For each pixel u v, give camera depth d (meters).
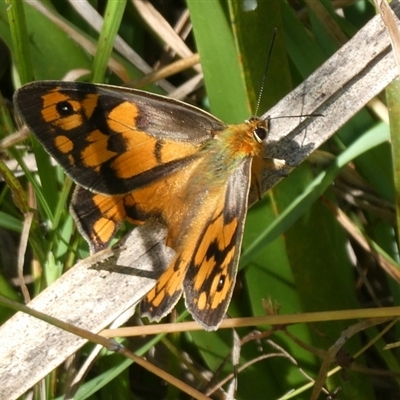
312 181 0.27
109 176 0.27
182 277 0.27
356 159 0.28
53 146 0.26
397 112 0.26
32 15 0.28
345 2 0.29
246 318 0.27
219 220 0.27
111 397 0.28
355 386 0.28
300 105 0.27
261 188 0.27
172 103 0.27
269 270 0.28
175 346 0.28
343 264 0.28
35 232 0.28
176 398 0.28
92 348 0.28
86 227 0.27
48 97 0.26
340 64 0.27
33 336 0.27
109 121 0.27
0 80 0.30
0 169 0.27
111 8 0.27
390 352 0.28
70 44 0.28
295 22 0.28
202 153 0.27
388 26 0.26
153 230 0.27
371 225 0.29
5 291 0.28
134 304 0.27
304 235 0.27
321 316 0.27
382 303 0.29
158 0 0.30
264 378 0.28
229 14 0.27
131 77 0.29
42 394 0.27
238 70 0.27
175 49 0.29
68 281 0.27
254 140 0.27
